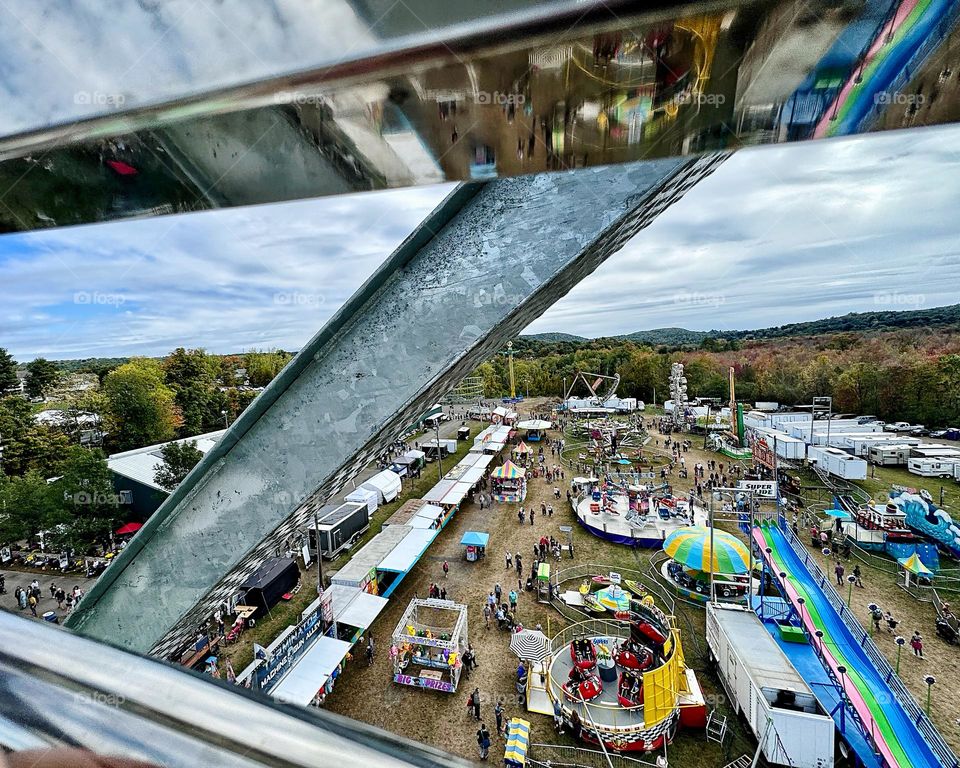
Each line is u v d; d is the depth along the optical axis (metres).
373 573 17.41
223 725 0.80
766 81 0.89
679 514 23.89
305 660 12.65
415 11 0.91
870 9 0.81
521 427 46.62
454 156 1.07
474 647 14.73
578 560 20.48
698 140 1.00
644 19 0.85
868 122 0.92
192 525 2.30
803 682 10.63
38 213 1.33
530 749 10.95
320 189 1.20
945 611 15.73
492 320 1.86
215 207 1.27
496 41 0.90
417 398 2.12
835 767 9.88
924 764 8.63
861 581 17.97
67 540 20.92
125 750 0.75
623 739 10.60
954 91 0.85
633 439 41.84
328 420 2.08
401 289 1.96
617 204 1.67
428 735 11.46
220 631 15.12
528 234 1.78
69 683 0.90
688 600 16.95
